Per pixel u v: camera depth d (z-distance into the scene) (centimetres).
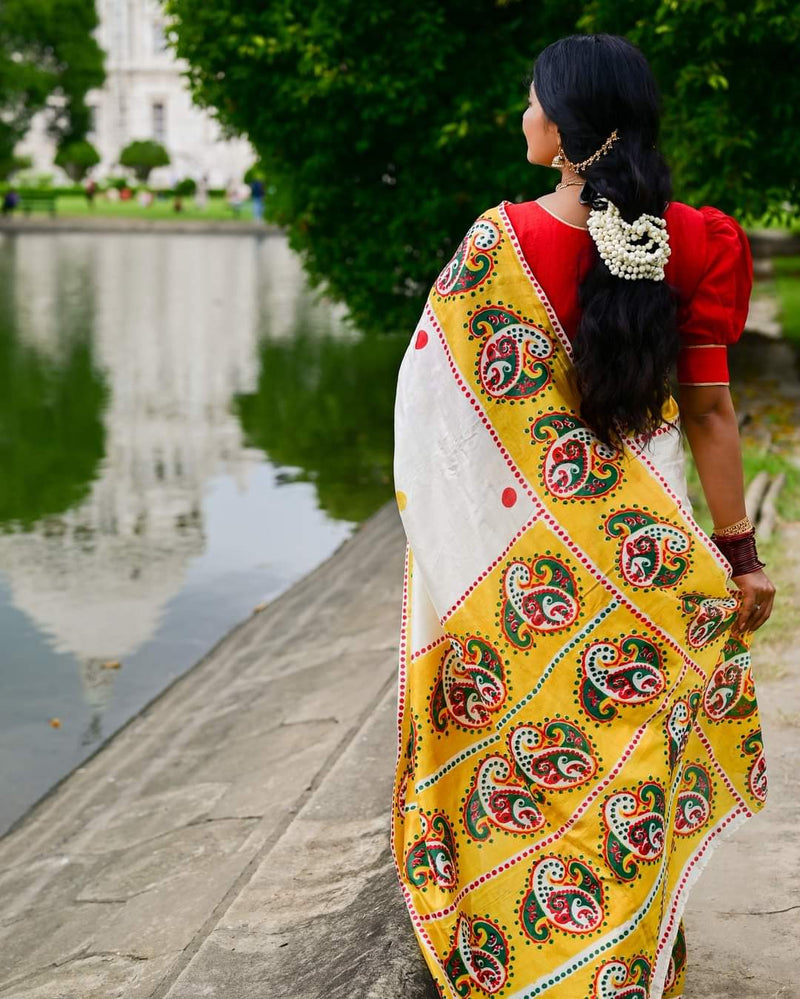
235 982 240
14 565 663
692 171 826
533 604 185
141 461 897
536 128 189
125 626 577
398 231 940
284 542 704
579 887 184
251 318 1744
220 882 302
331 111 894
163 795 397
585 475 183
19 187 5012
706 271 183
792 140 818
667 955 192
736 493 193
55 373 1270
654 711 184
